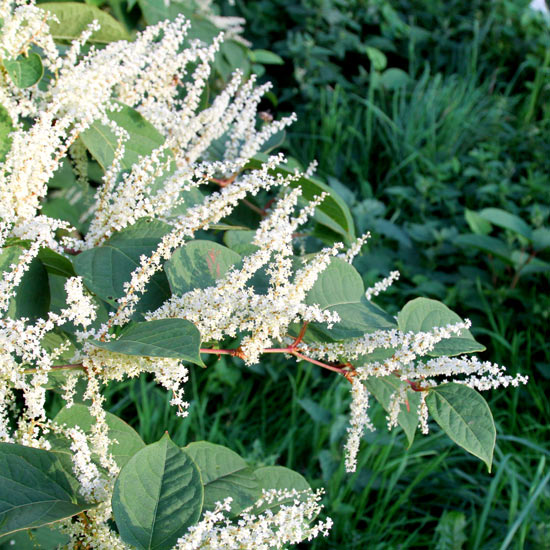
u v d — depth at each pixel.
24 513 0.71
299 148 3.39
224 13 3.57
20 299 0.82
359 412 0.87
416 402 0.90
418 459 1.98
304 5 3.78
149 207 0.85
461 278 2.78
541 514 1.82
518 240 2.94
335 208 1.03
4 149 0.87
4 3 0.88
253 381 2.27
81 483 0.77
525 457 2.09
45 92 0.95
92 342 0.72
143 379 1.95
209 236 1.43
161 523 0.71
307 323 0.84
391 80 3.83
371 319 0.86
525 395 2.32
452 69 4.27
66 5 1.05
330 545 1.69
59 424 0.86
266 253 0.79
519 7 4.68
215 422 1.95
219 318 0.78
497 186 3.13
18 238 0.83
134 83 1.05
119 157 0.86
